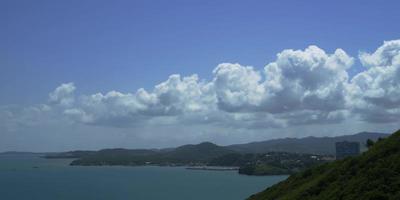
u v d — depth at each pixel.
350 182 47.06
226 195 176.62
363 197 42.03
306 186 55.91
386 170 44.88
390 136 53.78
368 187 43.53
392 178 43.19
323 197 47.50
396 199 39.41
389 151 49.34
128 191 193.88
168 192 189.00
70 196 173.00
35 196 173.25
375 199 40.94
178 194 181.25
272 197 63.75
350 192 44.66
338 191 46.66
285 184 66.69
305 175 64.38
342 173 51.22
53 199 162.50
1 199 163.50
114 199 162.88
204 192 188.38
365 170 47.88
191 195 177.25
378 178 44.34
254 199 69.00
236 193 184.00
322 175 57.16
